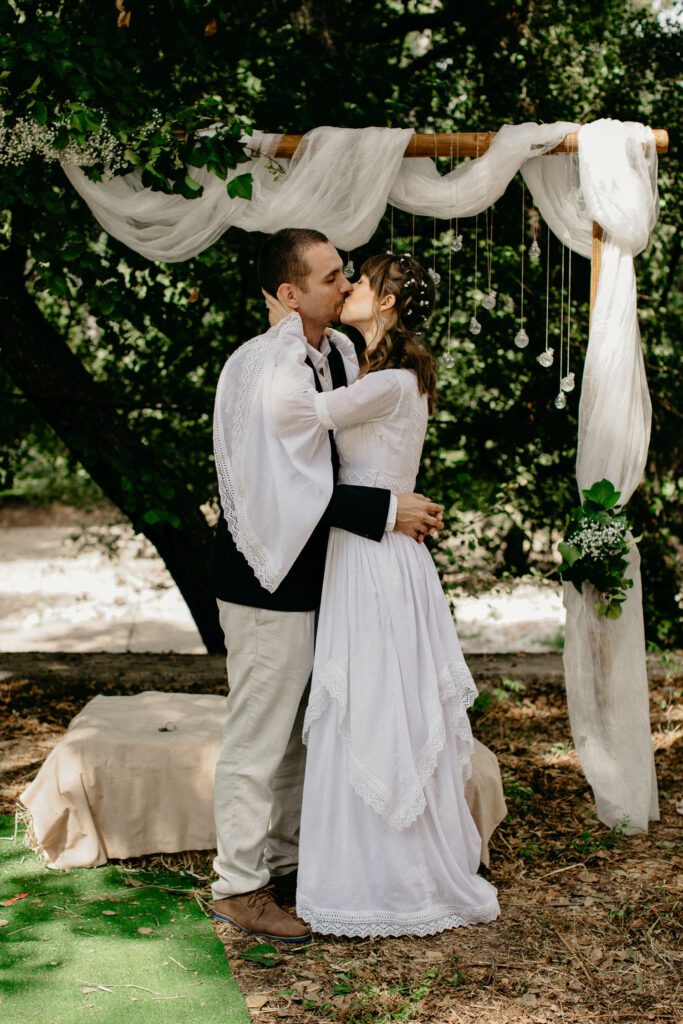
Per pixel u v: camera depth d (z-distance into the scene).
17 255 4.90
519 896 3.10
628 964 2.69
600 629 3.60
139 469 5.20
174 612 8.32
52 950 2.70
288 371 2.75
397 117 5.09
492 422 5.86
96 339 6.67
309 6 5.16
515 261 5.60
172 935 2.80
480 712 4.93
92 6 4.27
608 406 3.60
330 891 2.81
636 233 3.54
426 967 2.67
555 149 3.65
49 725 4.59
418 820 2.83
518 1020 2.42
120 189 3.91
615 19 5.62
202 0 4.39
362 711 2.77
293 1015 2.43
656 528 6.06
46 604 8.50
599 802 3.61
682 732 4.67
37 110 3.47
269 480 2.76
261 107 4.87
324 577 2.90
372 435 2.89
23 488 11.80
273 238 2.93
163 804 3.22
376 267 2.92
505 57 5.60
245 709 2.86
